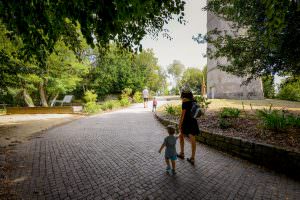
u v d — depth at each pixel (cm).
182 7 395
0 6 358
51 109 1947
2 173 486
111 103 2162
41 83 2205
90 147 716
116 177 465
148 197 376
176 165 545
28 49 473
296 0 342
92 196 381
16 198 374
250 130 722
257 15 558
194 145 559
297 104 1459
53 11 377
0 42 938
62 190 404
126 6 337
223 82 2261
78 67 2184
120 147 714
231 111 965
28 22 379
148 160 580
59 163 557
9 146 739
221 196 381
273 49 575
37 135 938
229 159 602
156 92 6100
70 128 1105
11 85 1176
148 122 1263
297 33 500
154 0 376
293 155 473
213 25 2309
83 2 328
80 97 3584
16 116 1712
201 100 1261
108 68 3089
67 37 621
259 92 2094
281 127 659
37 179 455
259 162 555
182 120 575
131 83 3281
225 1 707
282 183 439
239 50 691
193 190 403
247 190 405
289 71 669
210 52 862
